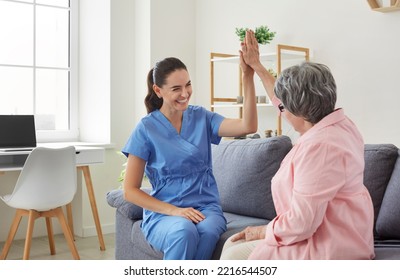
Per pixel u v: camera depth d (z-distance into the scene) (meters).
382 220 2.07
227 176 2.76
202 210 2.39
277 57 3.85
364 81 3.81
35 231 4.55
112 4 4.62
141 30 4.73
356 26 3.84
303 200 1.59
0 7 4.50
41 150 3.37
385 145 2.21
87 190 4.35
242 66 2.36
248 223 2.50
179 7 4.86
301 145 1.66
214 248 2.27
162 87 2.36
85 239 4.45
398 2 3.51
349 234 1.64
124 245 2.84
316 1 4.05
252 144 2.73
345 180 1.61
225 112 4.73
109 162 4.66
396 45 3.62
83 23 4.88
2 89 4.53
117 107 4.69
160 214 2.38
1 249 4.09
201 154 2.43
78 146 4.35
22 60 4.63
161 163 2.41
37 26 4.70
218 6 4.77
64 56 4.87
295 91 1.69
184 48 4.90
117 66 4.68
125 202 2.80
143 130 2.42
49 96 4.79
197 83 4.98
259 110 4.49
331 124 1.67
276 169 2.60
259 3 4.43
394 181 2.09
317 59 4.07
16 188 3.43
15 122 4.15
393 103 3.65
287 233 1.65
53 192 3.48
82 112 4.91
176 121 2.47
